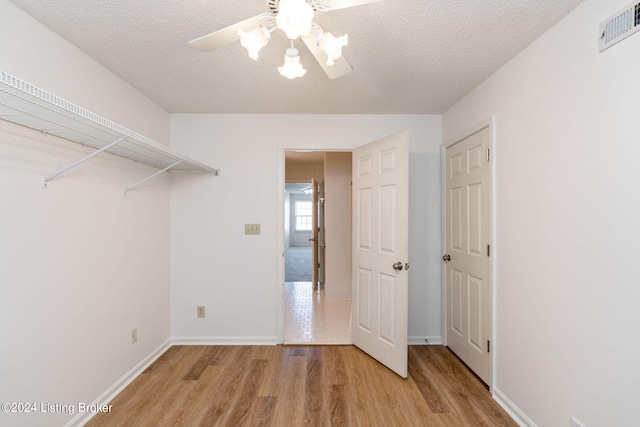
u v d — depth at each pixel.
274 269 2.90
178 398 2.01
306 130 2.90
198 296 2.88
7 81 0.92
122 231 2.16
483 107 2.20
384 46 1.74
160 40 1.66
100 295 1.93
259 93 2.40
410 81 2.20
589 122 1.34
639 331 1.13
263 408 1.91
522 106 1.79
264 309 2.90
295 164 6.07
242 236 2.90
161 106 2.69
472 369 2.35
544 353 1.61
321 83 2.22
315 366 2.45
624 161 1.18
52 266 1.57
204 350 2.75
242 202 2.90
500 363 1.99
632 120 1.15
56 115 1.24
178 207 2.88
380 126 2.91
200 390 2.10
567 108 1.46
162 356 2.63
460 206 2.55
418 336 2.92
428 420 1.80
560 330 1.50
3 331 1.33
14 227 1.37
